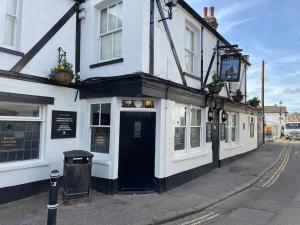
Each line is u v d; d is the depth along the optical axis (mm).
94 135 8805
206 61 11539
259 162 14109
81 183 7078
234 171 11594
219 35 12445
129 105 8328
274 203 7395
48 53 8156
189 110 10031
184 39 9938
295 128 39656
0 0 7012
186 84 9797
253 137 18828
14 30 7453
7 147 7258
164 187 8320
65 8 8734
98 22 9055
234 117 15359
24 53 7469
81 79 9102
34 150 7895
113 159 7965
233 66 11406
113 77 7902
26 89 7469
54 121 8227
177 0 8828
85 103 8883
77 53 9102
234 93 15023
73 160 7141
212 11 14086
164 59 8680
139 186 8242
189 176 9773
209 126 11602
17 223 5668
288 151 19547
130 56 7973
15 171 7195
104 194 7977
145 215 6266
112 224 5734
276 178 10641
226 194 8125
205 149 11102
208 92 11094
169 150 8602
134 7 7996
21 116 7547
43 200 7230
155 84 7938
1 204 6859
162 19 8336
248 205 7258
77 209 6617
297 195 8172
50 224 4871
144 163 8297
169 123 8617
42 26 7996
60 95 8406
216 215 6504
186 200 7469
